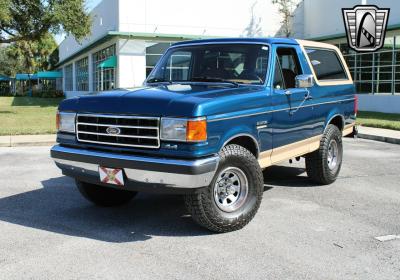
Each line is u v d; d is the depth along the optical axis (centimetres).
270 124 604
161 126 501
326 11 2862
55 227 576
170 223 591
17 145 1279
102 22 3256
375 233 560
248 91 580
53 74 6034
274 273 444
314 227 578
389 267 462
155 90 564
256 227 574
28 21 2477
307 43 735
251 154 563
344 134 840
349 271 451
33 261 470
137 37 2817
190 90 563
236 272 446
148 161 499
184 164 488
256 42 642
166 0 2861
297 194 738
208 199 520
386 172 925
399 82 2339
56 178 856
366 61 2539
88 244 517
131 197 678
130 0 2797
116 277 434
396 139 1363
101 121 543
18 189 771
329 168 788
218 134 518
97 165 538
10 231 560
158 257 481
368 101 2503
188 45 690
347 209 659
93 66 3747
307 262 471
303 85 624
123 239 534
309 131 711
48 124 1759
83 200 703
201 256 484
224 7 2989
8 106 3142
